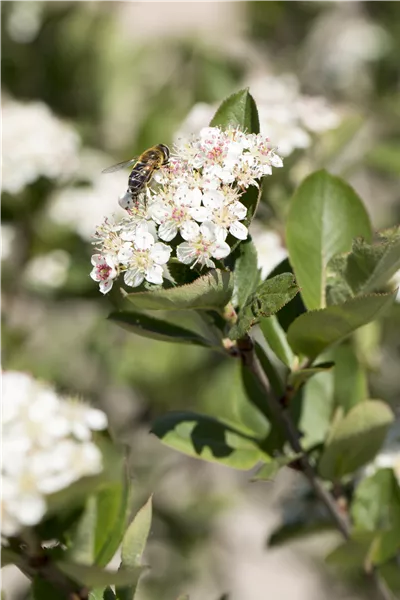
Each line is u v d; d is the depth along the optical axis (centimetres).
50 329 87
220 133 49
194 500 93
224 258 50
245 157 49
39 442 48
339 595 84
